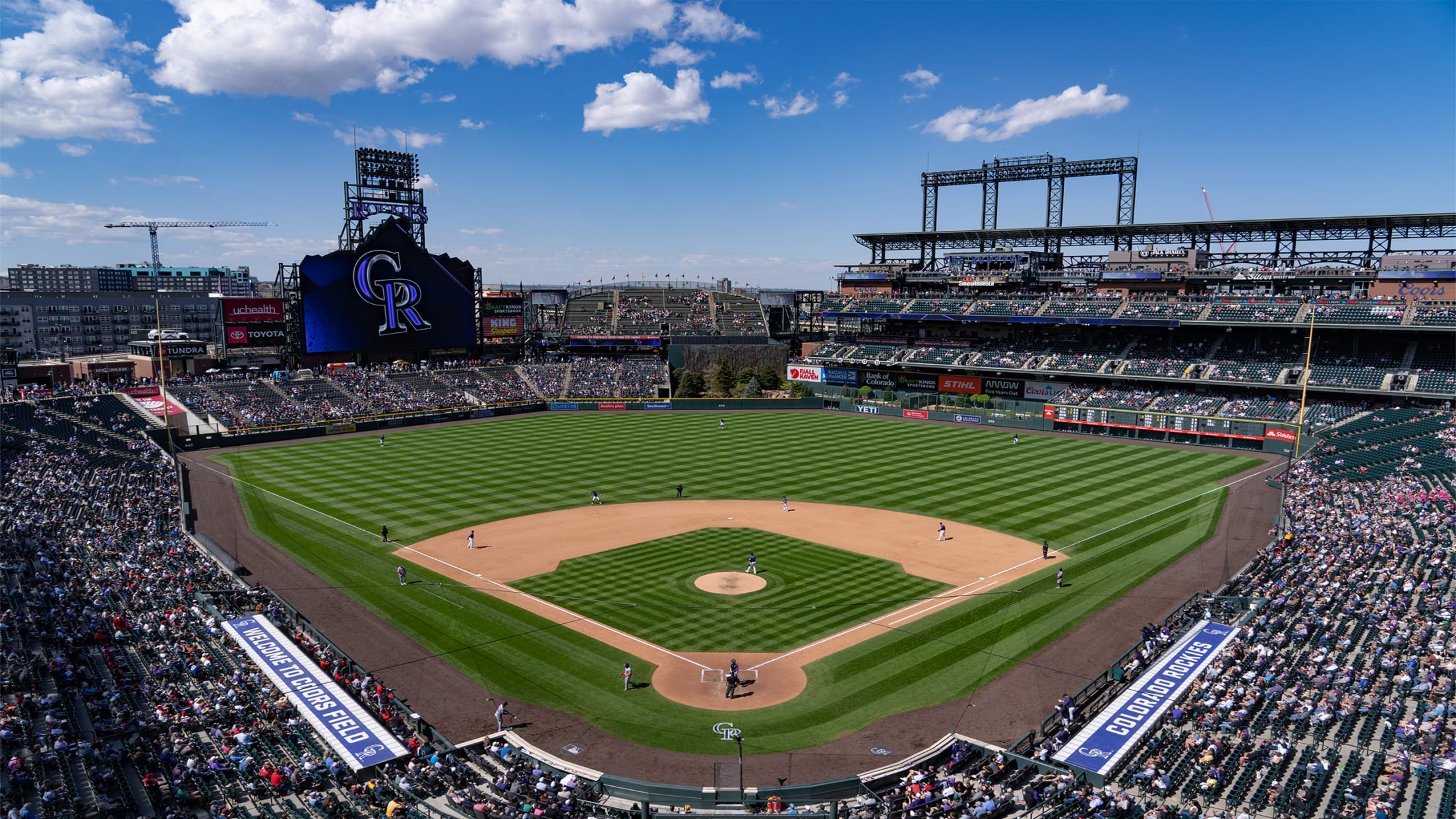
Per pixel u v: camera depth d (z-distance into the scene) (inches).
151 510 2468.0
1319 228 4168.3
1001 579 1973.4
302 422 4057.6
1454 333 3789.4
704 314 6299.2
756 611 1784.0
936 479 3038.9
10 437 3139.8
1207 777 1061.8
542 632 1681.8
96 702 1237.1
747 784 1162.6
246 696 1328.7
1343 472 2810.0
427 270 4943.4
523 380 5108.3
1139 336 4734.3
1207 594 1785.2
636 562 2095.2
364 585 1940.2
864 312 5364.2
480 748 1253.1
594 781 1155.3
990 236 5098.4
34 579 1704.0
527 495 2797.7
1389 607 1537.9
